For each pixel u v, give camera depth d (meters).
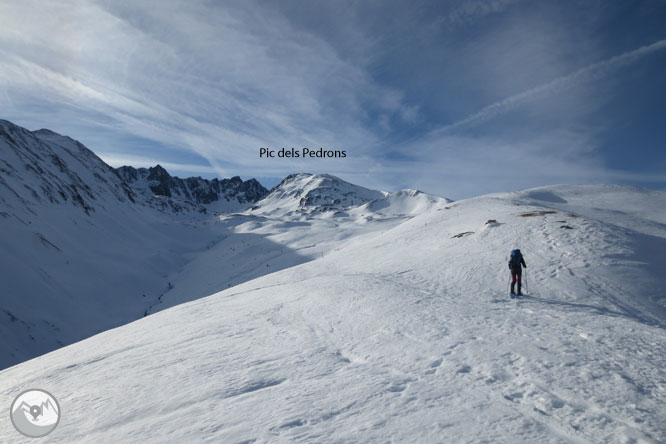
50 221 69.50
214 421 4.40
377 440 3.70
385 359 6.56
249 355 7.29
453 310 10.07
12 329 35.69
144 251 90.62
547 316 9.31
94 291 54.59
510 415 4.21
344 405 4.60
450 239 24.41
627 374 5.37
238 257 86.25
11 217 58.34
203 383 5.84
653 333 7.59
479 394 4.84
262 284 22.19
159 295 63.91
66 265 57.19
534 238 19.28
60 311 44.00
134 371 6.96
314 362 6.55
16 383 7.46
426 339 7.56
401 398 4.75
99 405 5.44
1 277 42.25
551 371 5.54
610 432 3.85
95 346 10.41
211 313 13.19
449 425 3.96
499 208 32.28
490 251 18.86
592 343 6.89
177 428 4.32
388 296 12.34
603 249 15.89
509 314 9.55
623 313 10.18
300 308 12.07
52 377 7.48
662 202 37.06
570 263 15.02
